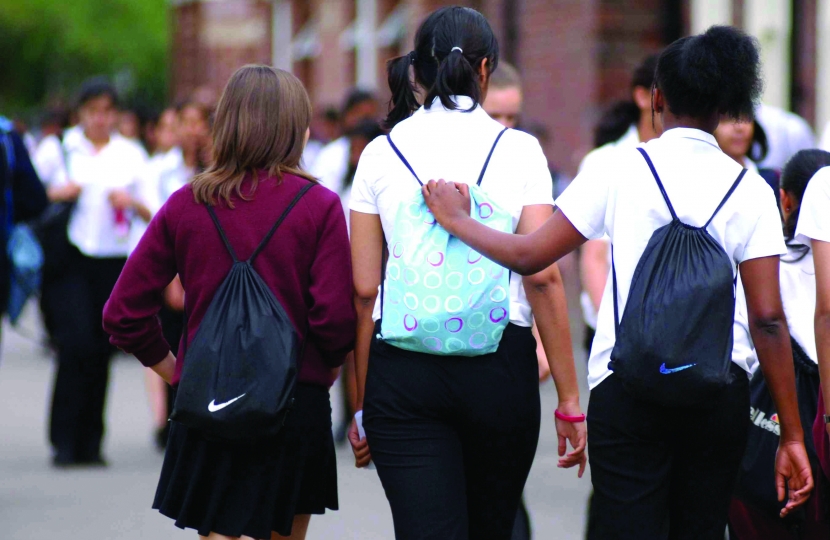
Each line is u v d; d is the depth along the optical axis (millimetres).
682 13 44938
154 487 25750
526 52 52438
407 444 12992
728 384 12195
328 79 81625
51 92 150000
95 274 27688
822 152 15234
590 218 12547
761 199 12414
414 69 13844
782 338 12539
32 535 21922
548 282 13227
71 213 27609
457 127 13336
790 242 14844
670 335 11727
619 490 12555
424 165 13242
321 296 13383
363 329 13734
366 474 27156
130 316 13781
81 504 24219
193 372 12898
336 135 44969
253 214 13344
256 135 13430
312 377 13562
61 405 27688
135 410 35094
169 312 27812
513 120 18750
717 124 12688
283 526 13469
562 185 36125
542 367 16734
